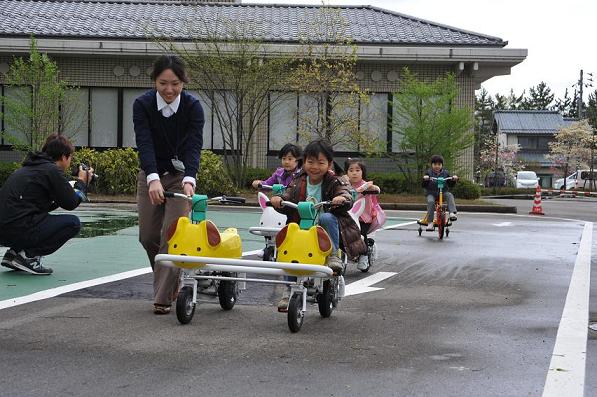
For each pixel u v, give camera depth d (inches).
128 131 922.7
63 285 257.8
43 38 907.4
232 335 188.5
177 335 186.9
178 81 211.2
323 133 855.1
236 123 898.7
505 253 394.3
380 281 289.7
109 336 184.1
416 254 383.6
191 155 215.2
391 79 924.0
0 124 914.1
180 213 212.4
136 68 918.4
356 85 849.5
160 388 142.5
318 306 223.8
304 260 190.5
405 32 965.2
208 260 191.8
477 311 228.2
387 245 425.1
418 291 266.4
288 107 912.9
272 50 848.3
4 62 908.0
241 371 155.3
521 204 1079.6
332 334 192.5
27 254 277.1
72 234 279.9
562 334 195.9
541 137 2760.8
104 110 923.4
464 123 849.5
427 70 928.9
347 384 147.3
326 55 842.2
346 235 217.2
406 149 894.4
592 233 531.8
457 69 917.8
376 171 925.8
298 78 842.2
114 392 139.6
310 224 199.8
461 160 948.0
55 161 282.5
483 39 943.7
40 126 843.4
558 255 388.8
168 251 198.8
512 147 2554.1
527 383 149.9
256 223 539.2
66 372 152.3
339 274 203.2
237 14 1032.2
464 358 169.3
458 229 548.1
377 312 224.8
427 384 148.2
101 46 887.7
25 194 271.1
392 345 181.2
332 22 882.8
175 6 1074.7
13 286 254.4
